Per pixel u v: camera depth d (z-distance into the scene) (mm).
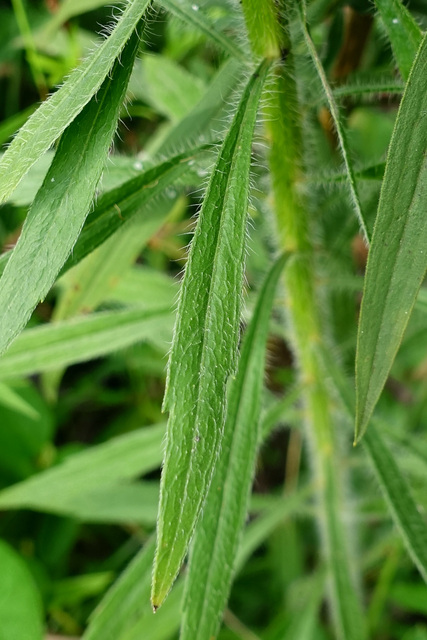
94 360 540
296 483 509
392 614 504
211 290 237
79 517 431
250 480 292
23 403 380
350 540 410
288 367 528
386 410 519
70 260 265
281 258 315
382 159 315
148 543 328
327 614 500
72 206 240
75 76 237
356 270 479
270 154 299
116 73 244
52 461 488
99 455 376
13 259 241
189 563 286
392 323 242
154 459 378
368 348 242
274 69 281
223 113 330
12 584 346
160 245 493
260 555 527
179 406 234
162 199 335
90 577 467
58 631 462
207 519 288
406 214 241
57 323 326
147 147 464
